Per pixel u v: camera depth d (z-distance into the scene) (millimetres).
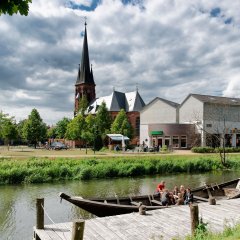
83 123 83688
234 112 68125
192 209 9195
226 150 56719
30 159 37812
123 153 53812
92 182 31859
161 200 16391
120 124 83250
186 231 10391
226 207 13969
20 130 105812
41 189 27688
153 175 37500
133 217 12219
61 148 72938
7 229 16031
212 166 42812
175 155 47969
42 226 10867
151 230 10539
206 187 19984
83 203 14070
